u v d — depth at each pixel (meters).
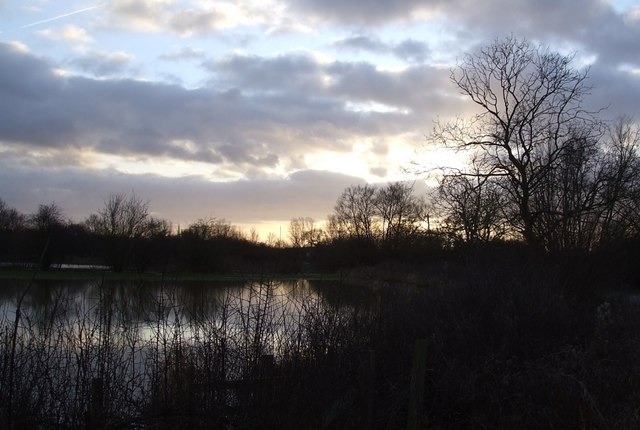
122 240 31.62
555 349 8.77
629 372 7.68
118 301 7.43
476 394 7.89
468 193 21.98
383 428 7.78
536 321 9.54
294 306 7.66
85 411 6.14
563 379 7.39
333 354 7.34
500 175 25.61
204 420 6.20
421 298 10.70
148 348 6.87
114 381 6.36
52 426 6.11
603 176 16.72
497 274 11.04
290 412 6.25
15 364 6.10
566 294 12.10
